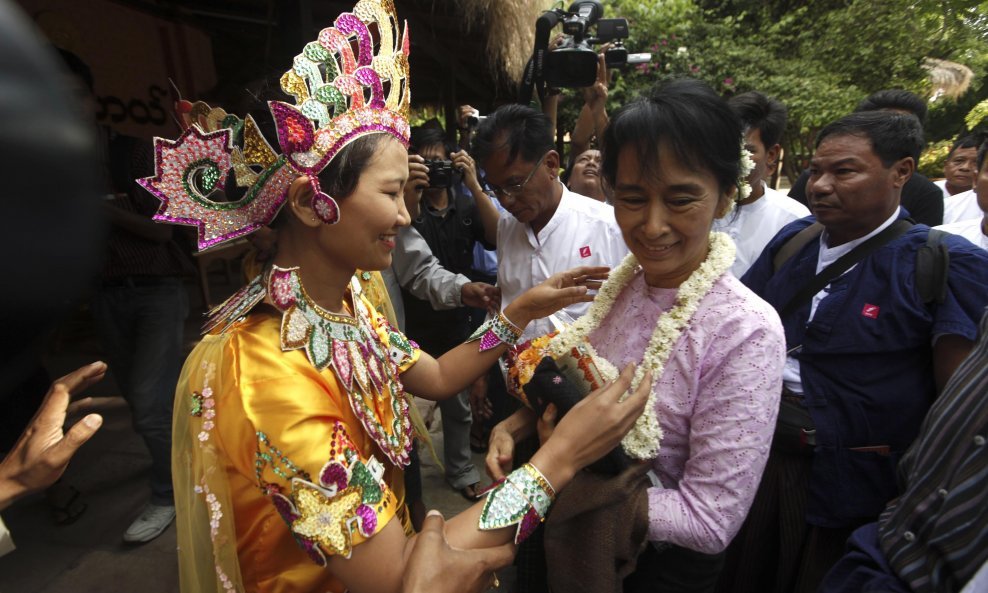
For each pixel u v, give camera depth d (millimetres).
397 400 1041
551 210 1976
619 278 1205
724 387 978
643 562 1110
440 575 736
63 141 267
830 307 1419
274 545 896
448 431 2609
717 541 972
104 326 2318
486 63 4688
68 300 280
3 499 830
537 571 1270
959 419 977
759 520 1476
